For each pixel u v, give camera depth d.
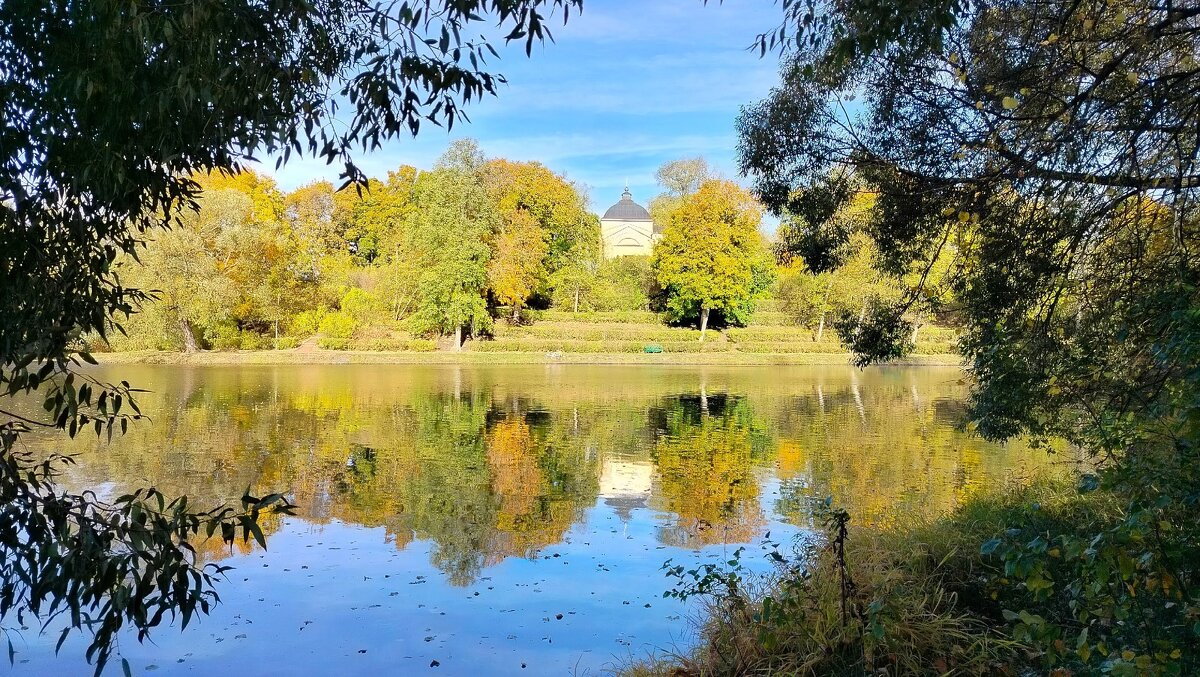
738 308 54.81
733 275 51.44
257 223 43.00
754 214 51.22
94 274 2.83
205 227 38.28
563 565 8.65
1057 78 4.77
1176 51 5.09
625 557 9.00
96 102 2.56
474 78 2.79
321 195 61.62
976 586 6.18
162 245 35.81
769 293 59.09
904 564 6.34
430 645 6.48
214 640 6.55
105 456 14.63
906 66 5.82
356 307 46.44
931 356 46.44
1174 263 5.04
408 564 8.65
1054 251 5.89
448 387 30.00
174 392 26.45
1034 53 5.11
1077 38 4.67
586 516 10.98
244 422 19.77
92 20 2.50
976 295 6.73
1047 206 5.60
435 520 10.67
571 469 14.47
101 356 40.00
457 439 17.77
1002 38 5.47
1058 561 5.77
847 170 7.30
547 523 10.59
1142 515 2.86
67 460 2.90
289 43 2.91
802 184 7.51
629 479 13.60
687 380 34.53
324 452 15.78
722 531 10.22
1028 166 4.96
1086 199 5.43
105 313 2.93
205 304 37.88
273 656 6.25
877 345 7.75
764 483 13.27
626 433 18.97
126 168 2.69
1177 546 2.98
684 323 57.28
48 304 2.66
